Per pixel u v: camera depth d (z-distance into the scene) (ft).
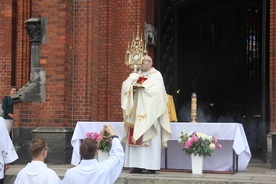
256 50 71.97
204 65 71.61
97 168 18.71
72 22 42.32
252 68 72.59
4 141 24.77
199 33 70.74
